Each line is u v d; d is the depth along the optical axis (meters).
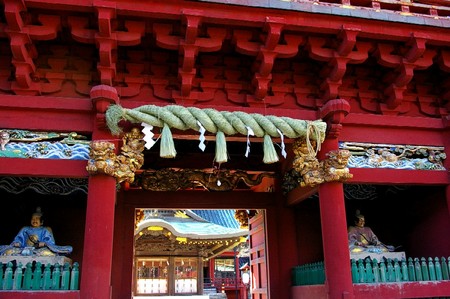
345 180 8.52
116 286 10.45
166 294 23.36
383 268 8.49
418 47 8.58
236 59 8.88
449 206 9.31
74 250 10.63
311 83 9.23
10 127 7.74
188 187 11.61
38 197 10.91
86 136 8.12
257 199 11.88
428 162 9.39
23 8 7.28
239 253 41.69
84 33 7.73
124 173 7.75
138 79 8.52
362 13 8.28
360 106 9.42
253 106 8.75
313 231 11.68
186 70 8.17
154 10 7.59
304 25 8.10
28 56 7.79
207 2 7.63
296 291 10.61
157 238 23.84
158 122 7.80
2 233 10.51
